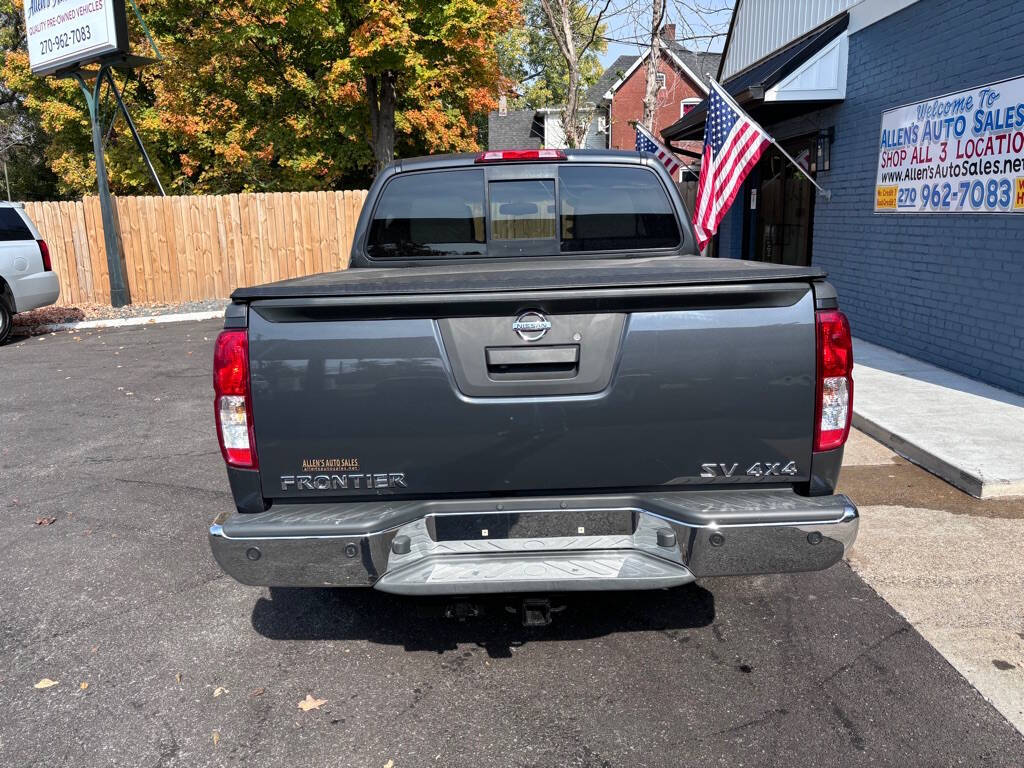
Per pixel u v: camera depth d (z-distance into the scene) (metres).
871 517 4.69
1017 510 4.73
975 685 3.04
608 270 2.93
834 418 2.77
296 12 18.48
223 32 23.75
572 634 3.53
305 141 26.25
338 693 3.14
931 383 7.39
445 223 4.07
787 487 2.88
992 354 7.26
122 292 16.16
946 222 7.88
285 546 2.79
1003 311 7.07
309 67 25.27
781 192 12.59
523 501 2.87
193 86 25.50
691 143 24.70
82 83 15.53
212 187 27.69
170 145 27.86
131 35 25.77
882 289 9.22
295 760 2.74
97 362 10.79
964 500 4.91
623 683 3.13
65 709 3.08
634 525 2.89
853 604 3.71
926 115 8.14
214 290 17.11
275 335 2.76
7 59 28.69
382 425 2.79
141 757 2.78
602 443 2.80
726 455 2.80
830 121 10.45
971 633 3.42
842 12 9.99
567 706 3.00
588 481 2.84
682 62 34.44
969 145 7.44
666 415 2.78
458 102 26.53
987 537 4.38
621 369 2.75
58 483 5.88
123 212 16.44
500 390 2.78
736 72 14.71
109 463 6.33
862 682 3.08
